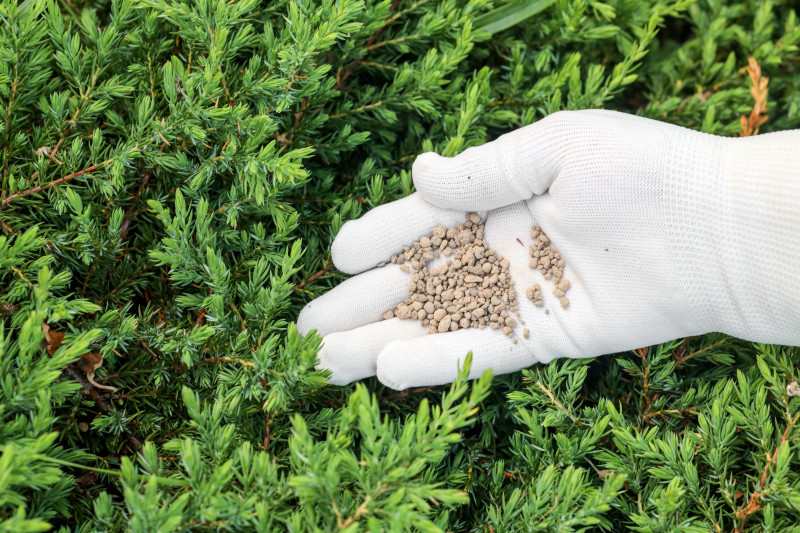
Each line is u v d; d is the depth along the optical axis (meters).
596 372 0.58
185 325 0.54
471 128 0.57
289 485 0.47
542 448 0.52
